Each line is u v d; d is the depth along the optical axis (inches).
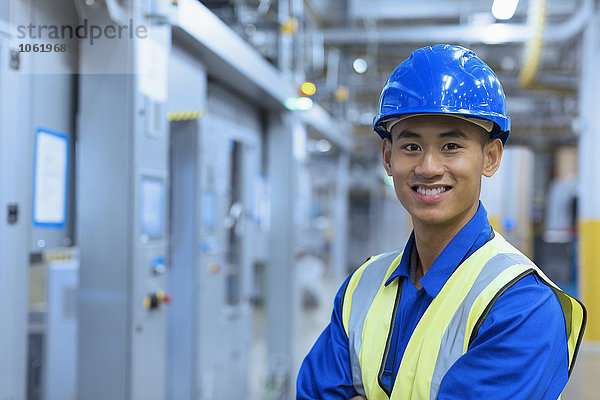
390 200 542.6
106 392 101.2
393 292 44.5
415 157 41.1
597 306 252.7
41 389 135.3
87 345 102.3
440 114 39.8
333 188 559.2
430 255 43.4
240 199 179.5
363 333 44.4
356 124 449.4
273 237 203.8
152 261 107.4
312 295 366.0
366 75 374.3
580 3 260.2
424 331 40.6
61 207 100.3
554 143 524.1
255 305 346.0
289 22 193.3
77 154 105.3
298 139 211.5
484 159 42.5
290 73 200.8
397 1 316.2
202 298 144.4
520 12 302.5
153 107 107.1
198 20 119.3
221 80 158.2
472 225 42.1
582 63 266.8
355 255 589.6
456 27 279.1
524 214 388.2
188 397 140.6
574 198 500.4
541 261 482.9
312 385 46.1
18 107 87.9
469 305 38.5
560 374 38.2
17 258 88.7
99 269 102.0
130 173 100.7
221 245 159.8
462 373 36.7
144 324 104.8
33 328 137.9
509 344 35.9
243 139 181.0
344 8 320.5
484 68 41.5
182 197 140.5
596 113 258.7
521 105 489.7
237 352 173.5
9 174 86.4
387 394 41.9
